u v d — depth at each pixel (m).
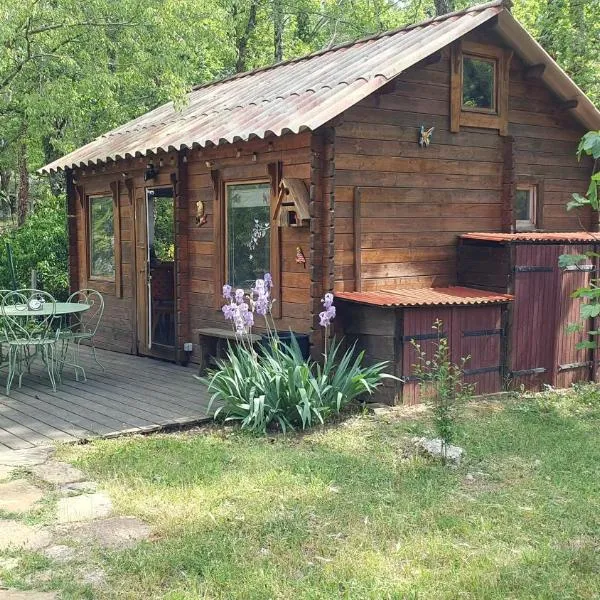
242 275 9.03
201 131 9.05
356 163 8.05
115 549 4.19
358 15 25.50
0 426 6.80
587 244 9.00
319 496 5.04
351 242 8.09
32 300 8.55
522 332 8.50
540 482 5.44
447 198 8.85
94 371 9.52
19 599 3.63
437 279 8.82
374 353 7.70
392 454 6.04
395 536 4.43
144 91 18.48
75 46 14.20
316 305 7.80
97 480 5.35
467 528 4.54
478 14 8.56
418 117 8.54
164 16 13.68
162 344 10.72
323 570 3.96
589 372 9.21
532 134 9.71
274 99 8.97
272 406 6.76
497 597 3.70
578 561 4.12
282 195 8.04
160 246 13.36
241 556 4.12
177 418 7.04
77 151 11.95
